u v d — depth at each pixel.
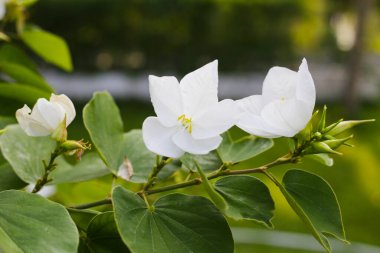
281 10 7.32
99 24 6.98
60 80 7.77
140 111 7.23
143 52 7.43
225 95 7.84
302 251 3.20
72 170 0.94
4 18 1.17
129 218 0.76
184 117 0.78
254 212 0.80
